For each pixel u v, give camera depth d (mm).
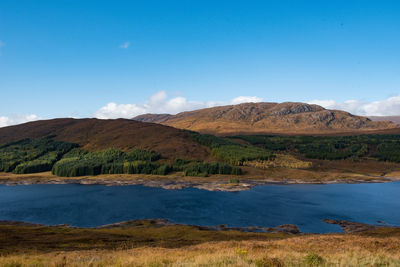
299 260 22078
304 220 108438
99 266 22047
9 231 74812
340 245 35469
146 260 22328
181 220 108125
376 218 112000
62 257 28531
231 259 22062
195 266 20375
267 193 169875
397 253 27125
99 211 122625
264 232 91562
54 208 127938
